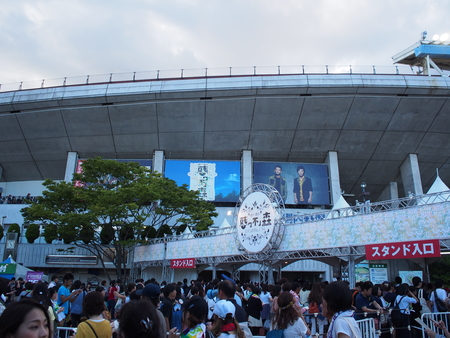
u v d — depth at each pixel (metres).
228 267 29.56
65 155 48.88
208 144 46.88
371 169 48.69
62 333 9.40
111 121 45.03
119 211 31.31
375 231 18.16
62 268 42.66
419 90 40.66
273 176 46.81
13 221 46.09
